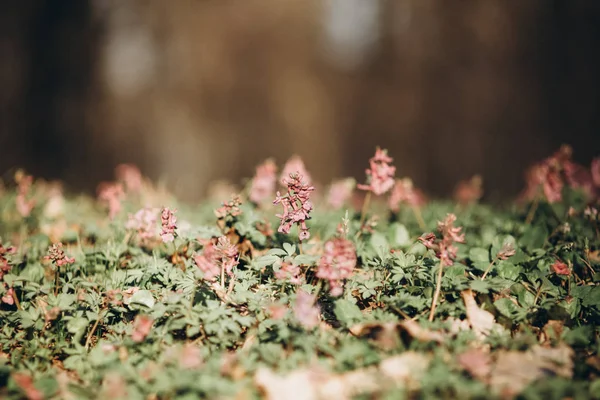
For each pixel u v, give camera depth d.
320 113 4.13
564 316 0.57
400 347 0.55
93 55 3.60
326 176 4.11
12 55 3.31
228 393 0.50
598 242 0.72
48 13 3.41
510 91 3.28
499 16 3.25
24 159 3.35
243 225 0.67
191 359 0.52
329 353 0.55
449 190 3.46
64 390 0.54
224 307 0.58
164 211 0.60
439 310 0.58
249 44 4.15
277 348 0.55
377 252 0.67
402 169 3.63
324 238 0.72
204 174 4.00
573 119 3.15
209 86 4.09
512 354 0.55
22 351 0.58
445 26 3.48
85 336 0.59
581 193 0.86
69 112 3.50
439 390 0.51
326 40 4.13
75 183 3.42
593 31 3.08
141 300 0.60
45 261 0.68
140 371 0.53
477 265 0.65
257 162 4.13
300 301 0.54
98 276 0.65
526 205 0.90
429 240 0.59
